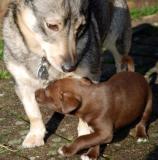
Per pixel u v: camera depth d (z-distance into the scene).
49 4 6.39
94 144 6.01
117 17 8.61
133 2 14.69
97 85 6.16
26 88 6.79
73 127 7.16
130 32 9.07
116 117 6.15
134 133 6.94
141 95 6.52
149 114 6.83
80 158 6.25
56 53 6.50
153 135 6.89
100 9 7.84
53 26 6.44
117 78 6.47
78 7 6.40
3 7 10.74
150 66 9.72
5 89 8.55
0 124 7.26
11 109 7.76
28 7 6.52
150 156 6.32
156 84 8.72
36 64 6.66
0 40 10.48
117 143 6.67
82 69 6.70
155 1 14.79
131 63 7.16
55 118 7.44
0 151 6.49
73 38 6.50
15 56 6.68
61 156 6.32
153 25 12.43
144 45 11.02
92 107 6.03
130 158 6.28
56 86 6.08
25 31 6.60
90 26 6.89
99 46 7.12
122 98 6.22
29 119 7.01
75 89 6.05
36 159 6.28
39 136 6.70
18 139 6.82
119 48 8.81
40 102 6.18
